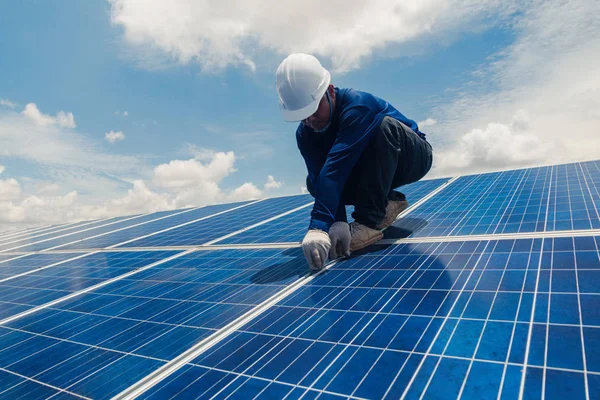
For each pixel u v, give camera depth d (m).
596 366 1.45
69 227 12.13
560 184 4.97
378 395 1.50
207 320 2.54
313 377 1.70
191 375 1.89
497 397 1.37
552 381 1.41
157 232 6.97
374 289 2.58
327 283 2.84
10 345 2.63
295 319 2.32
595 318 1.78
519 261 2.62
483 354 1.64
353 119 3.34
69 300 3.48
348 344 1.93
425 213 4.69
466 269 2.64
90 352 2.33
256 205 8.70
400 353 1.76
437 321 2.00
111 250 5.83
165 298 3.11
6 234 14.31
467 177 7.12
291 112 3.38
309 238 3.12
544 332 1.73
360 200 3.70
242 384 1.75
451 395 1.42
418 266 2.87
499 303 2.07
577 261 2.45
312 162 3.88
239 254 4.20
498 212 4.07
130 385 1.88
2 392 2.01
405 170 4.02
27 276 4.84
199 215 8.79
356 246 3.55
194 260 4.26
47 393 1.94
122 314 2.90
